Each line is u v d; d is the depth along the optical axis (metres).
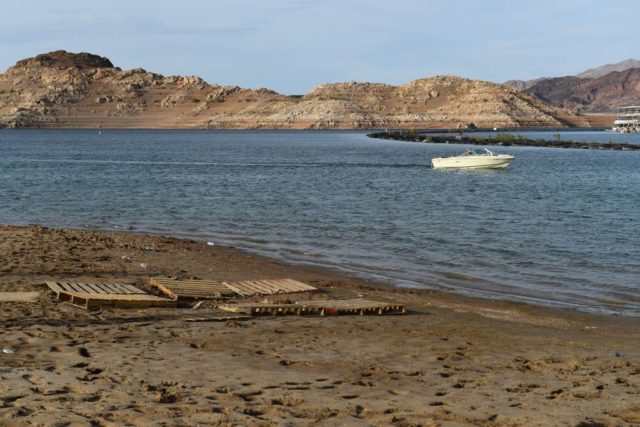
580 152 124.94
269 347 12.38
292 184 59.88
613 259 26.06
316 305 16.41
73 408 8.38
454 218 38.28
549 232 33.16
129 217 37.59
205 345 12.36
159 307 16.16
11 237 25.52
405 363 11.48
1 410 8.20
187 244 27.11
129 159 99.06
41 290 17.03
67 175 67.12
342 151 127.75
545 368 11.36
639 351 13.19
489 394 9.61
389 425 8.12
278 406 8.73
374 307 16.33
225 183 60.19
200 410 8.45
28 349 11.49
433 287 20.80
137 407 8.50
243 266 22.89
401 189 56.28
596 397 9.55
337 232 32.59
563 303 18.92
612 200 49.19
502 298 19.41
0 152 119.38
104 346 11.93
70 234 27.33
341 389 9.67
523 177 70.69
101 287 17.48
